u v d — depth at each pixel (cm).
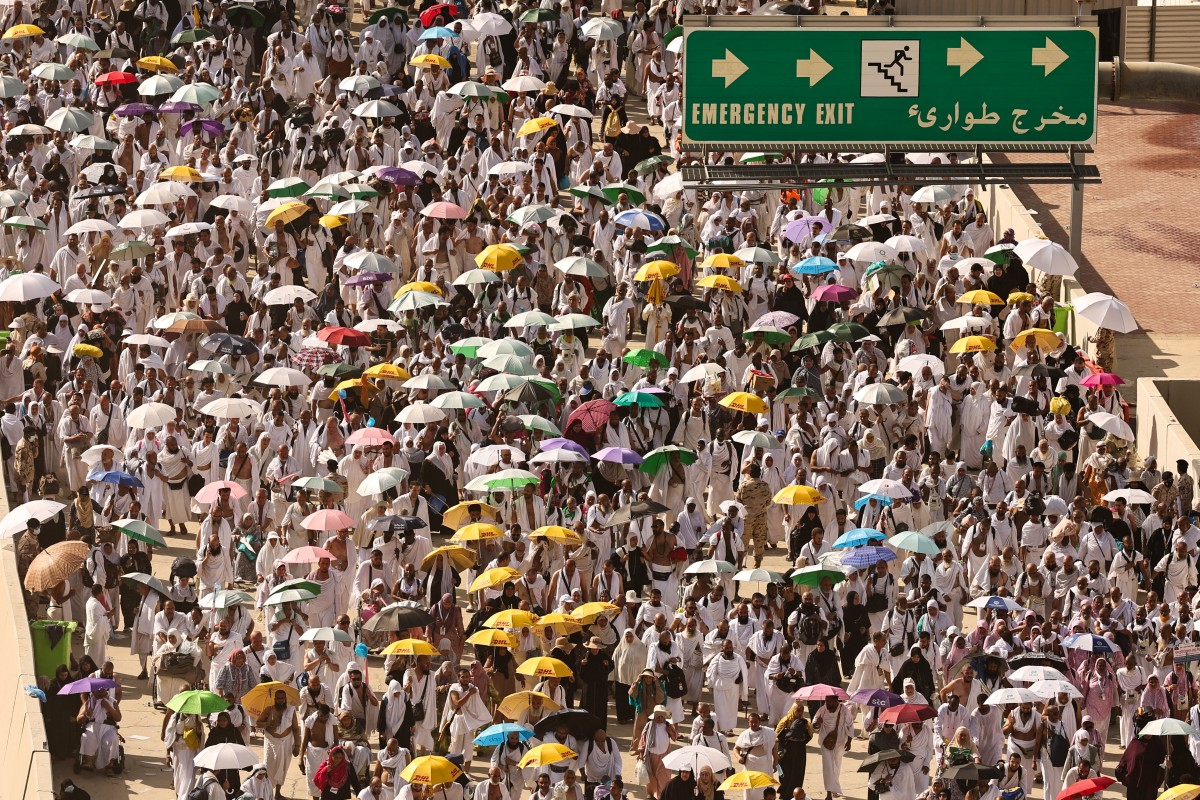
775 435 12112
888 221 13938
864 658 9856
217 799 8588
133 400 12119
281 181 14362
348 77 16450
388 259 13400
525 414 11894
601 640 9869
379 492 10838
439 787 8894
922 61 9719
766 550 11800
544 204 13938
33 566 10062
